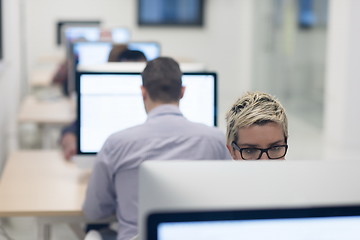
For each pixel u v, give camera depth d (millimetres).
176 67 2756
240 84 13531
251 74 13461
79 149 3406
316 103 9727
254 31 13336
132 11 13062
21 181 3387
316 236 1194
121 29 9523
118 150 2656
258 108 1922
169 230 1141
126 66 3959
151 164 1310
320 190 1309
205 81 3455
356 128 8352
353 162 1353
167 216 1136
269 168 1323
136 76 3391
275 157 1932
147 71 2744
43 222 3016
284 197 1295
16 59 6965
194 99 3459
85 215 2873
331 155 7949
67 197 3096
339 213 1193
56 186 3297
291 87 11156
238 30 13406
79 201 3029
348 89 8305
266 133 1905
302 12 10430
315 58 9758
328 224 1195
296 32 10797
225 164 1322
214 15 13359
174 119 2684
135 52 4824
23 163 3805
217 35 13398
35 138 7293
